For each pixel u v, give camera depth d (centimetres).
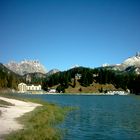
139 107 9812
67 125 4662
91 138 3584
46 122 4538
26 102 9144
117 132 4075
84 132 4006
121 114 6881
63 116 5962
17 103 8219
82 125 4728
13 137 2811
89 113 7062
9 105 7062
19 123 4003
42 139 2883
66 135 3694
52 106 8100
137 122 5238
